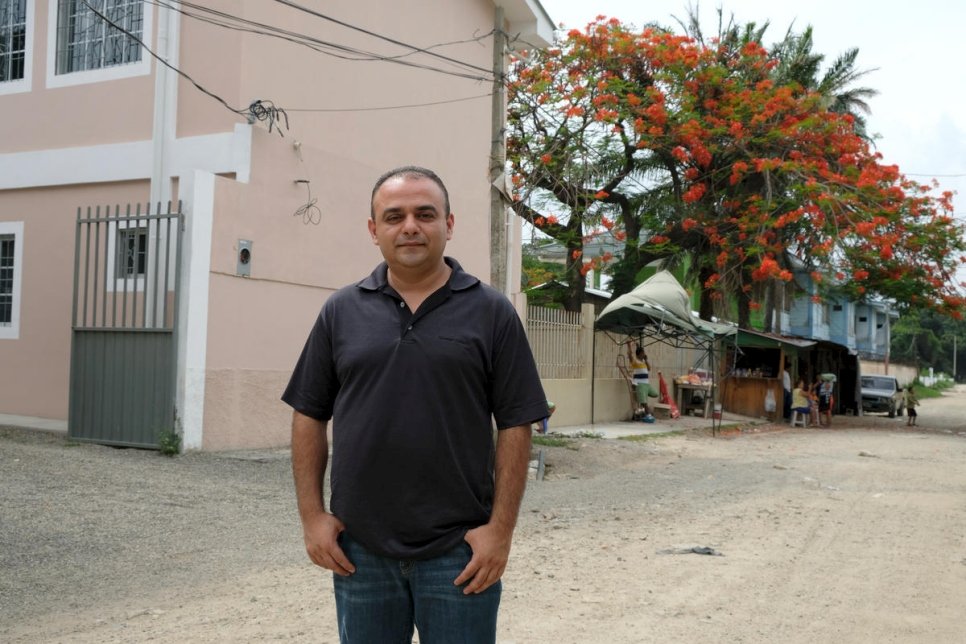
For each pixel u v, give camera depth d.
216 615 4.79
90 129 11.89
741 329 24.39
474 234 16.59
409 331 2.46
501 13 12.94
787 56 27.67
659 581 5.84
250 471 9.38
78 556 5.89
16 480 7.92
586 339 19.23
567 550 6.78
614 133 22.95
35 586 5.21
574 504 9.18
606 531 7.64
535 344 17.33
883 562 6.61
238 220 10.66
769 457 14.80
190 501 7.82
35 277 12.13
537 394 2.51
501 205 12.55
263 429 11.09
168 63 11.03
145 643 4.29
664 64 21.58
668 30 27.53
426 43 15.02
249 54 11.10
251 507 7.82
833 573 6.21
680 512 8.78
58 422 11.55
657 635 4.66
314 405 2.59
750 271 25.20
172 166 11.23
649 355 22.33
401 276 2.51
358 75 13.31
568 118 20.12
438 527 2.43
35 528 6.41
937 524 8.36
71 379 10.47
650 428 19.08
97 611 4.81
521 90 19.50
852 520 8.48
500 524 2.44
